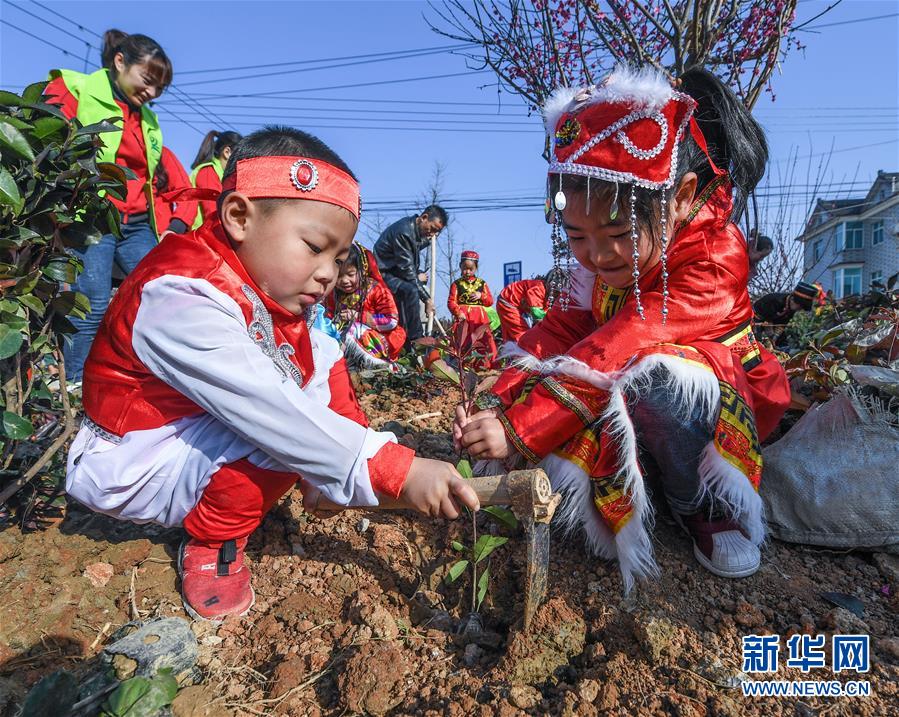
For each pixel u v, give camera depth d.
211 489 1.62
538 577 1.59
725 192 1.89
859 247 33.75
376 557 1.98
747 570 1.80
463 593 1.82
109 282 3.33
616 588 1.75
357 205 1.57
